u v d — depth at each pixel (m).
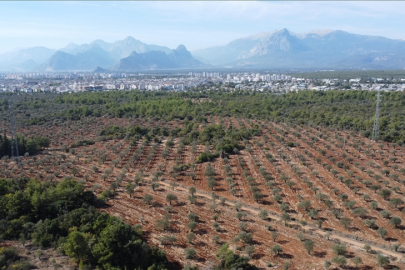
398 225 56.62
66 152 110.19
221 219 60.22
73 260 43.53
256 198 68.25
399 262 46.06
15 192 61.34
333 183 76.56
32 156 105.25
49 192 62.38
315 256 47.88
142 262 43.59
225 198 69.25
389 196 68.00
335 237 53.56
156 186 75.94
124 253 44.22
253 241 52.19
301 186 75.06
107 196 70.00
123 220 59.19
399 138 111.50
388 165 88.19
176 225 57.72
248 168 88.44
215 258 47.44
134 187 72.94
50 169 90.69
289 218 58.44
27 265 40.97
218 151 100.62
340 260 44.59
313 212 60.09
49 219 55.53
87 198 65.25
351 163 90.88
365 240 52.47
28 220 55.25
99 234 48.34
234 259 43.38
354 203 63.38
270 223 58.72
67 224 52.12
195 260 47.03
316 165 89.81
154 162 96.31
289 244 51.28
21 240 48.25
